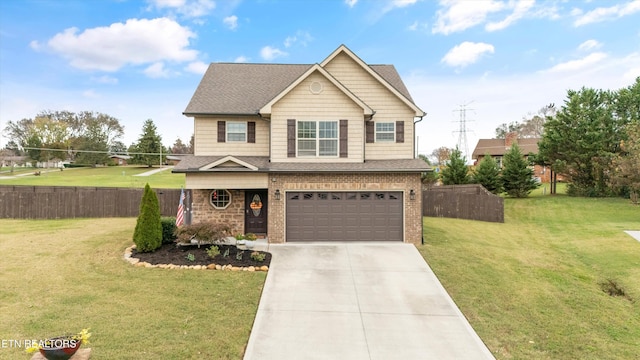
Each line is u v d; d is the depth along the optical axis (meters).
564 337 7.32
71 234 14.21
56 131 64.69
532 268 11.67
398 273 10.70
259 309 8.11
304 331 7.21
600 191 27.06
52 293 8.19
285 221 13.91
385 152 15.34
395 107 15.41
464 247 13.66
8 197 19.17
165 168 59.09
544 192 31.84
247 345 6.55
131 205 20.22
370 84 15.45
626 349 6.98
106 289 8.55
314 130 14.49
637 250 13.41
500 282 10.23
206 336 6.66
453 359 6.34
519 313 8.37
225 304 8.14
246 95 16.33
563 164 27.72
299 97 14.45
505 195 30.55
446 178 29.47
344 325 7.52
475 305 8.66
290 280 9.99
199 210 14.66
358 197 14.05
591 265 12.35
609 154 25.56
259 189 14.77
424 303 8.71
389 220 14.13
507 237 16.25
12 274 9.34
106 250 11.81
